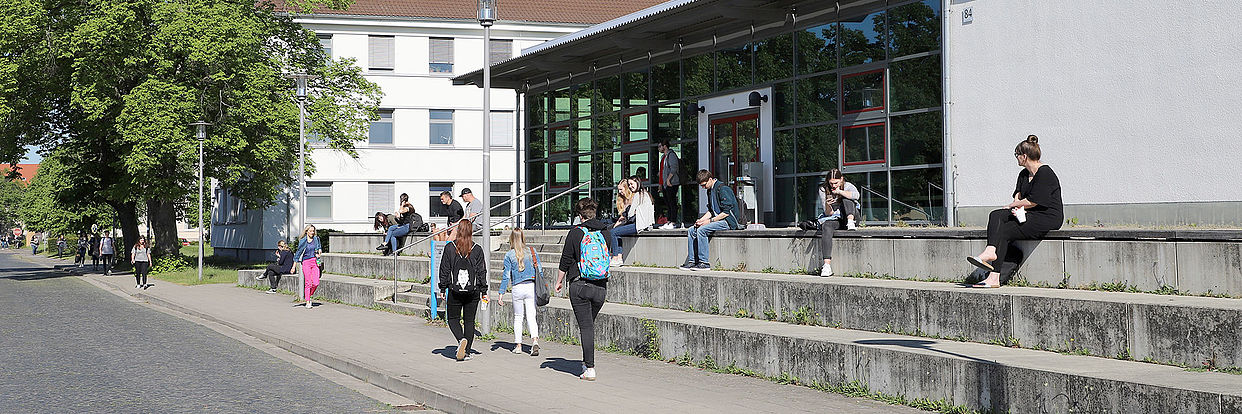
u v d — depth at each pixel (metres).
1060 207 11.03
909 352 9.25
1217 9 13.14
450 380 11.56
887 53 17.56
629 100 24.20
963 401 8.68
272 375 13.09
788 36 19.62
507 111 50.22
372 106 42.53
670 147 22.91
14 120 37.94
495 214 49.81
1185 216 13.47
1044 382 7.94
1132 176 14.10
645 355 13.17
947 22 16.52
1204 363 8.20
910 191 17.14
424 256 26.48
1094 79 14.55
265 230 48.12
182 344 16.64
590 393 10.48
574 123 26.33
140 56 36.56
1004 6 15.70
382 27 48.41
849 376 9.99
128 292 30.58
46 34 36.12
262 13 40.66
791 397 9.91
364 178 48.53
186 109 35.56
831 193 13.88
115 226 58.34
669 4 20.72
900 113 17.31
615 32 21.59
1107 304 8.98
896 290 11.07
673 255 16.97
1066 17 14.90
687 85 22.36
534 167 28.12
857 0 18.12
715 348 11.93
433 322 18.81
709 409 9.39
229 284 33.50
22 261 69.75
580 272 11.30
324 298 25.55
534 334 13.89
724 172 21.33
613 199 24.73
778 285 12.71
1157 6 13.78
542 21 50.19
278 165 40.19
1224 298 9.30
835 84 18.58
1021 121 15.45
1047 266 11.00
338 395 11.46
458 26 48.94
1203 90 13.29
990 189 15.80
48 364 13.98
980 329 10.19
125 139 35.47
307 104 38.97
